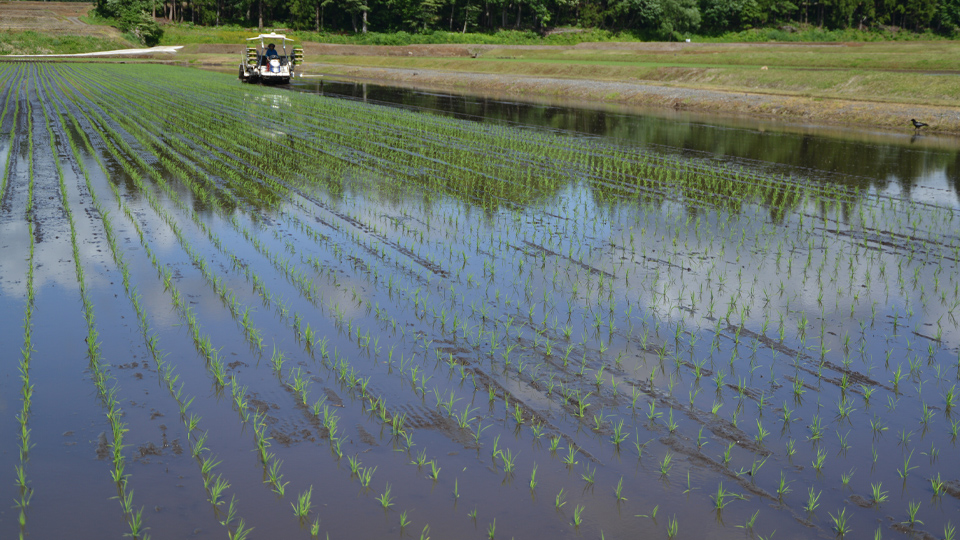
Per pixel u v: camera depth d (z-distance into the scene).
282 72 42.53
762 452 5.86
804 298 9.25
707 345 7.84
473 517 5.05
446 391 6.84
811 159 20.23
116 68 56.81
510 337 8.02
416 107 34.50
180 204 13.62
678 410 6.48
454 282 9.79
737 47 65.44
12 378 6.99
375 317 8.59
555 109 34.84
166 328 8.17
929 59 41.34
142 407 6.47
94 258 10.45
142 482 5.41
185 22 89.25
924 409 6.43
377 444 5.96
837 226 12.78
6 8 82.75
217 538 4.81
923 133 25.98
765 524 4.99
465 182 16.33
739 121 30.02
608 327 8.31
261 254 10.86
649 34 99.56
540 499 5.26
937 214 13.83
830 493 5.35
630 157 20.41
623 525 4.98
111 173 16.33
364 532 4.88
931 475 5.58
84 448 5.85
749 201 14.78
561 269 10.35
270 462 5.69
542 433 6.12
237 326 8.27
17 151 19.00
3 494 5.27
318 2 91.56
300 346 7.79
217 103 32.16
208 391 6.79
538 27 100.81
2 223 12.13
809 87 34.84
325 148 20.66
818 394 6.80
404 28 97.06
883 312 8.80
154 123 24.94
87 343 7.69
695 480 5.48
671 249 11.37
